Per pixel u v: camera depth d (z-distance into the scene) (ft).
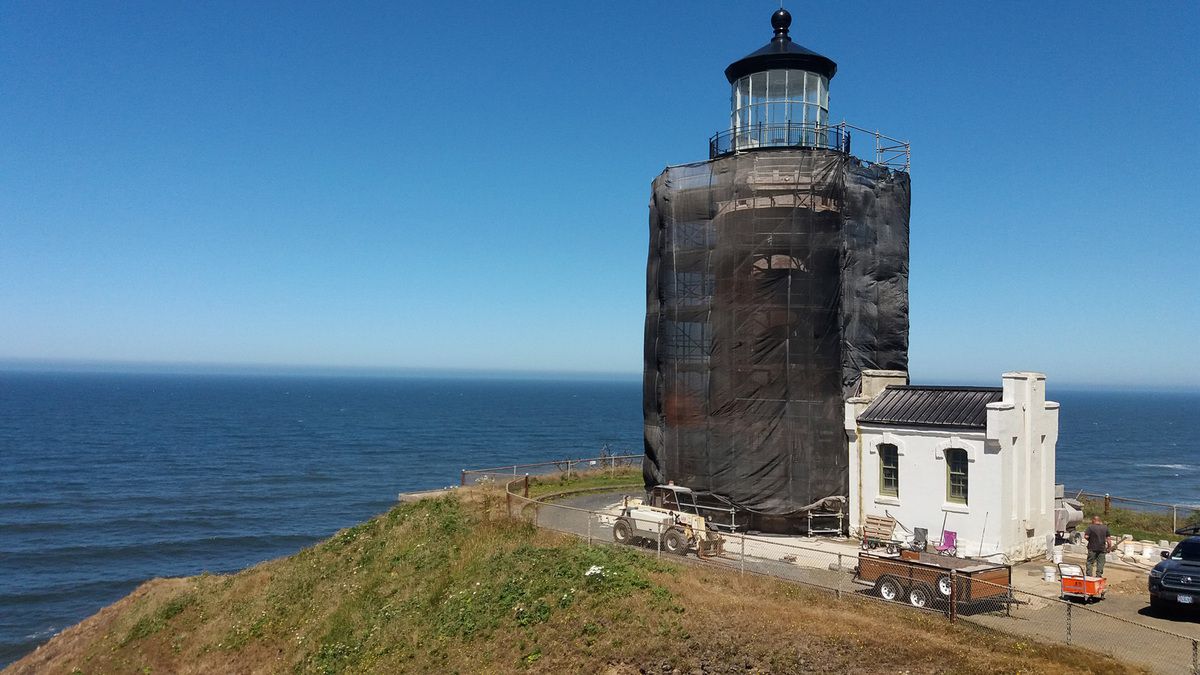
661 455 95.61
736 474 89.04
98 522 226.79
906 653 47.21
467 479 133.28
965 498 76.64
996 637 50.83
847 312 90.43
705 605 55.67
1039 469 79.61
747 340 88.58
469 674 53.88
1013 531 75.05
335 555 92.58
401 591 73.41
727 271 89.86
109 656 85.76
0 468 331.16
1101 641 51.52
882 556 63.16
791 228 87.56
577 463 157.89
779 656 47.44
